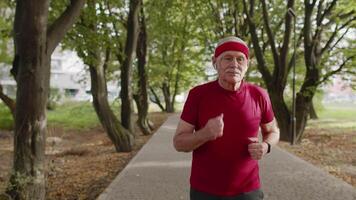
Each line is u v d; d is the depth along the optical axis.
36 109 6.85
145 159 11.89
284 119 17.28
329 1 16.81
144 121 21.77
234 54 2.80
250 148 2.78
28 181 6.60
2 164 12.89
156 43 31.89
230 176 2.83
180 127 2.90
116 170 11.54
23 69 6.79
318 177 9.07
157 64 33.62
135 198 7.36
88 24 11.65
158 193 7.73
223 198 2.84
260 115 2.93
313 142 18.42
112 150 15.89
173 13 23.22
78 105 36.12
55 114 33.47
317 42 16.95
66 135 21.98
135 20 16.03
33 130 6.84
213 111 2.82
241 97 2.85
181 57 36.06
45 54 6.91
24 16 6.71
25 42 6.73
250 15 17.50
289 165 10.66
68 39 11.70
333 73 17.25
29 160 6.81
